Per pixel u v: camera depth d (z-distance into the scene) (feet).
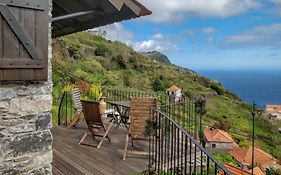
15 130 10.91
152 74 108.06
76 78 49.65
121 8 14.15
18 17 10.54
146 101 18.78
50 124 11.82
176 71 125.59
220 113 84.02
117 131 23.88
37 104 11.44
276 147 67.36
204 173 21.61
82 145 20.08
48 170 11.76
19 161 10.98
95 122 20.22
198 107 23.00
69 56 69.56
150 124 16.90
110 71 79.66
